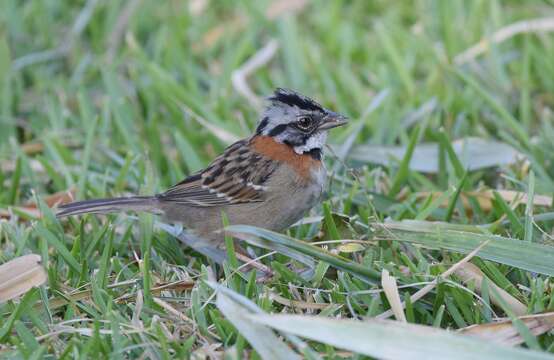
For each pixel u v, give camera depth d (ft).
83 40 51.06
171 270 29.60
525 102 41.60
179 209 31.32
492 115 42.09
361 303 27.30
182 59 47.32
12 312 26.27
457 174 34.86
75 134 40.88
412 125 41.52
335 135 40.96
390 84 44.34
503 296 25.84
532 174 29.27
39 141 40.75
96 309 26.66
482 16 50.88
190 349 24.16
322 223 30.53
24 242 29.91
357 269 26.09
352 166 38.55
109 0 52.75
